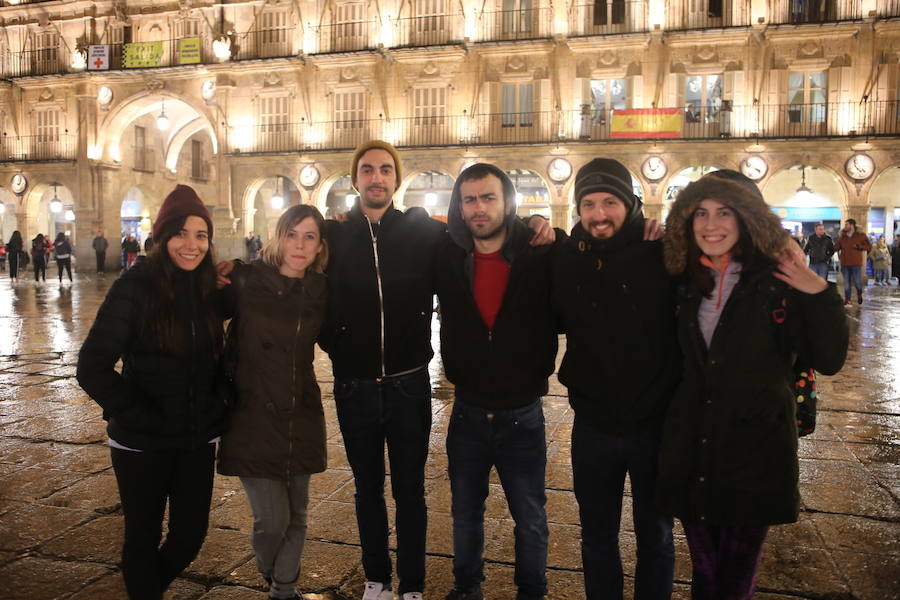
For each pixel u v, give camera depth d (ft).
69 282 77.56
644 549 8.83
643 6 75.92
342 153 84.69
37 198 99.86
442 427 20.10
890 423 20.06
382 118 83.87
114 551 11.96
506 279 9.52
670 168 76.07
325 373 28.19
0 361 29.91
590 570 9.00
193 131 107.96
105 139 95.40
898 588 10.66
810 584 10.78
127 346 8.80
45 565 11.45
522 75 79.41
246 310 9.46
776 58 73.51
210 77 89.40
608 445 8.77
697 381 8.04
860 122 71.92
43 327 40.55
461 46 79.30
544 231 9.55
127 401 8.58
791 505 7.75
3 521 13.21
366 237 10.08
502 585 10.96
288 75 86.74
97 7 92.79
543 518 9.71
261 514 9.51
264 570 9.81
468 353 9.56
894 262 72.79
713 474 7.88
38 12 95.30
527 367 9.48
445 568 11.50
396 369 10.02
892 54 71.00
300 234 9.46
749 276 7.83
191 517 9.18
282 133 87.81
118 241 98.58
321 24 85.56
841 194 73.82
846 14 72.02
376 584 10.27
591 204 8.60
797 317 7.71
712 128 75.72
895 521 13.15
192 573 11.20
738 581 8.11
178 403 8.87
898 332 38.34
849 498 14.28
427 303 10.24
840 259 54.65
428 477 15.75
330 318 9.99
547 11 78.18
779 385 7.81
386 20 83.05
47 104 96.32
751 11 73.36
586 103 78.18
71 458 17.01
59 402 22.63
